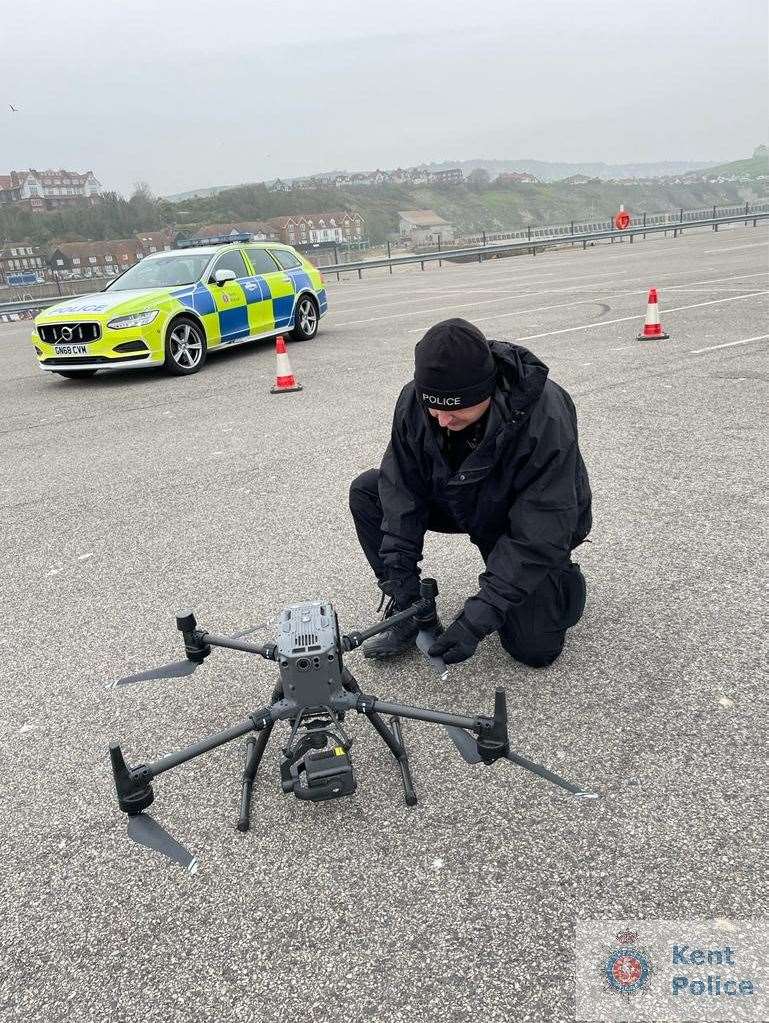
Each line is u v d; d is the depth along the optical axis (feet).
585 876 6.29
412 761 7.82
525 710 8.41
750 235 94.17
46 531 15.21
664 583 10.84
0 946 6.19
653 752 7.59
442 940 5.85
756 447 15.98
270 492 16.15
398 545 8.36
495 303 44.96
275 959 5.84
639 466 15.52
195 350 31.50
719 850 6.41
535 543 7.37
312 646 6.56
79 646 10.69
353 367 29.35
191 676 9.66
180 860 6.32
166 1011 5.53
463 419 7.07
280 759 8.02
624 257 76.18
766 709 8.05
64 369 30.37
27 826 7.48
